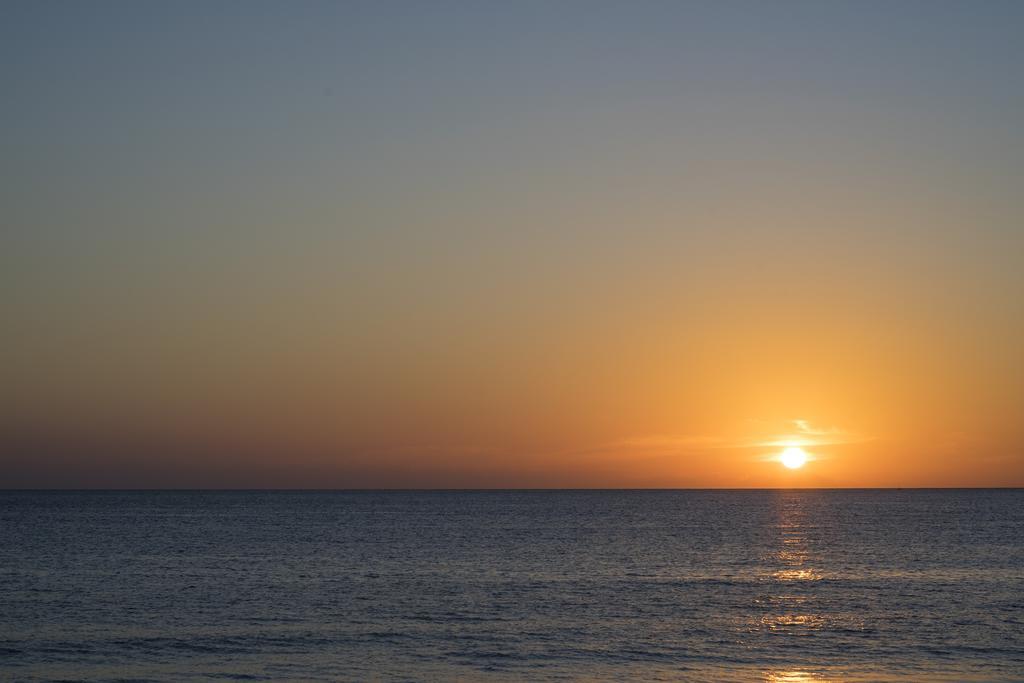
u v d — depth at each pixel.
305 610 56.44
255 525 149.25
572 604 59.44
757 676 39.62
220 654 43.78
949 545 106.19
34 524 151.00
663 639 47.72
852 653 44.34
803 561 87.88
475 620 53.19
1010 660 42.88
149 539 115.25
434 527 144.50
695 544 108.88
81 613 55.09
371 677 39.28
